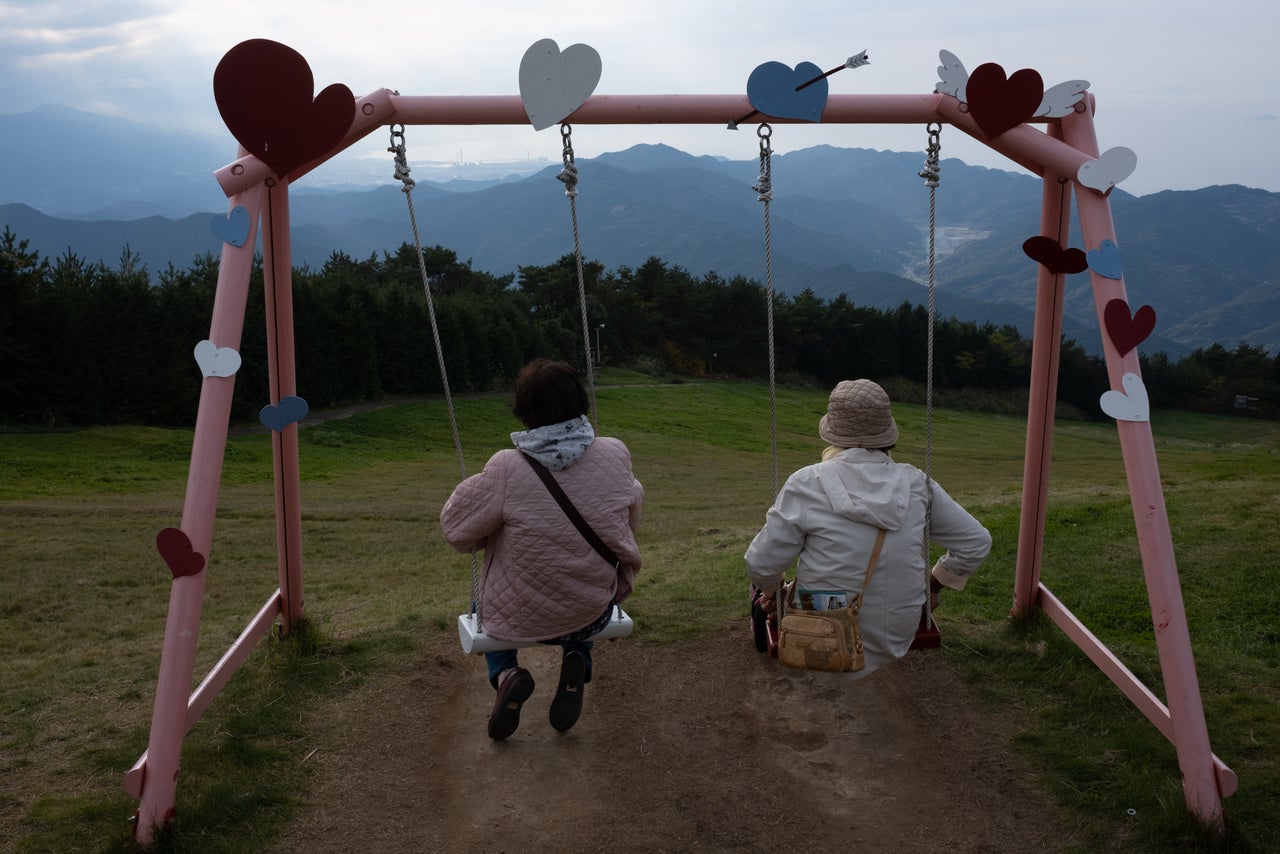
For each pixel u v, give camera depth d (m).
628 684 3.82
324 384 36.06
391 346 40.47
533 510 2.72
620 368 69.38
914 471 3.15
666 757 3.23
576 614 2.80
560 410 2.77
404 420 36.25
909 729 3.40
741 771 3.13
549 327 59.66
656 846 2.71
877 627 3.04
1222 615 4.64
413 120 3.31
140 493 18.81
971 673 3.82
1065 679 3.70
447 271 74.88
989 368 82.12
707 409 52.12
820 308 82.94
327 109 2.94
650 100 3.32
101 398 29.36
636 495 2.87
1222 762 2.85
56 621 8.70
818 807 2.91
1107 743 3.22
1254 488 8.12
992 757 3.19
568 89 3.23
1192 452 50.72
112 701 3.95
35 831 2.72
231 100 2.87
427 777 3.10
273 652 4.05
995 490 13.34
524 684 2.93
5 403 27.64
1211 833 2.59
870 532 2.99
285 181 3.53
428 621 4.61
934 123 3.38
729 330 80.56
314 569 11.84
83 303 28.95
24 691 4.26
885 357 80.31
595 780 3.08
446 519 2.82
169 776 2.65
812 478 3.05
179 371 30.92
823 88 3.30
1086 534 6.58
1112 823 2.77
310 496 19.61
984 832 2.76
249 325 31.89
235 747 3.18
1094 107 3.26
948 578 3.34
